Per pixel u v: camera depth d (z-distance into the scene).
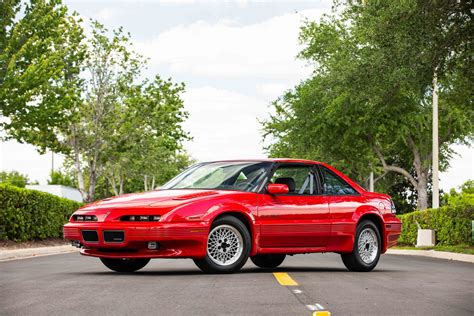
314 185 12.19
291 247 11.71
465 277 11.03
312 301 7.61
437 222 26.92
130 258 11.73
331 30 42.16
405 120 41.50
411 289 8.95
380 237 12.99
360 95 25.78
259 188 11.53
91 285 9.20
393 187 63.41
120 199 11.30
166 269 12.52
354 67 25.97
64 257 18.59
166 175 92.12
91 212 11.02
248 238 11.13
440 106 41.06
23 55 30.52
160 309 7.00
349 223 12.34
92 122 44.94
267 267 13.58
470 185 56.06
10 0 30.47
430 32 21.56
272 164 11.89
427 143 45.09
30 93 30.03
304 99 42.09
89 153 45.81
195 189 11.52
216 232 10.96
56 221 26.83
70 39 42.44
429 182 60.19
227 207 10.99
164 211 10.66
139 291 8.49
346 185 12.66
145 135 46.22
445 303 7.55
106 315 6.63
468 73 23.56
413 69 22.39
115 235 10.73
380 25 22.42
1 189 22.44
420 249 25.77
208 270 10.88
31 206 24.19
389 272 12.37
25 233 23.77
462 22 21.64
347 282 9.75
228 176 11.78
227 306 7.20
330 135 42.25
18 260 16.89
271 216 11.44
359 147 45.25
